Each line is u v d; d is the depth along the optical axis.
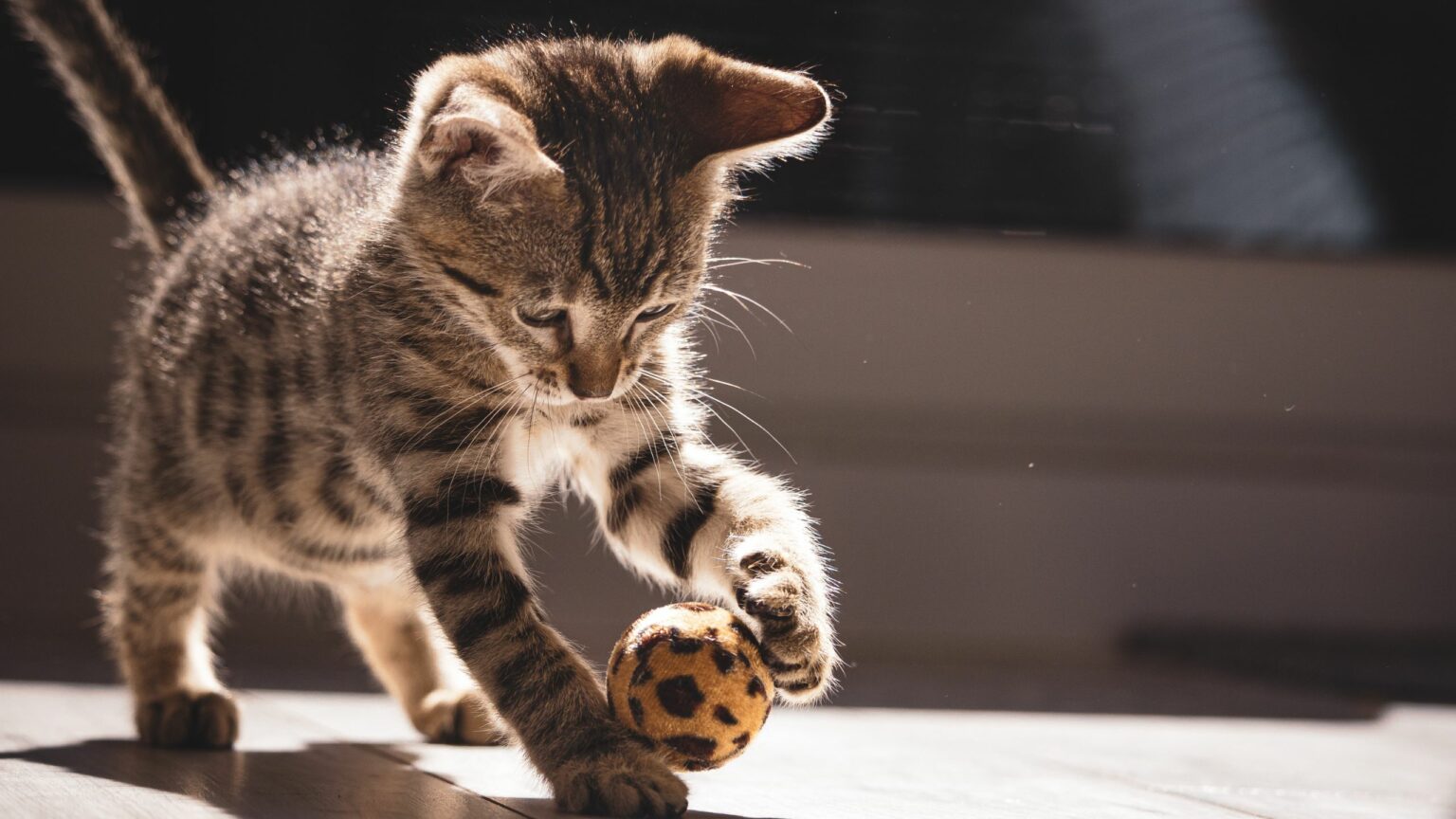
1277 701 0.86
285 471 0.72
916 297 1.01
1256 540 1.03
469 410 0.69
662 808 0.62
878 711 0.82
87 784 0.64
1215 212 1.03
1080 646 1.01
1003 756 0.73
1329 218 1.04
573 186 0.69
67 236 0.97
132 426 0.76
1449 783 0.71
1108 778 0.70
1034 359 1.02
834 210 1.00
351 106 0.96
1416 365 1.04
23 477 0.96
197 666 0.75
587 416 0.71
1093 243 1.02
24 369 0.97
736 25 0.93
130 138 0.80
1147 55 1.01
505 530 0.69
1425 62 1.04
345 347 0.70
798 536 0.68
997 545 1.01
